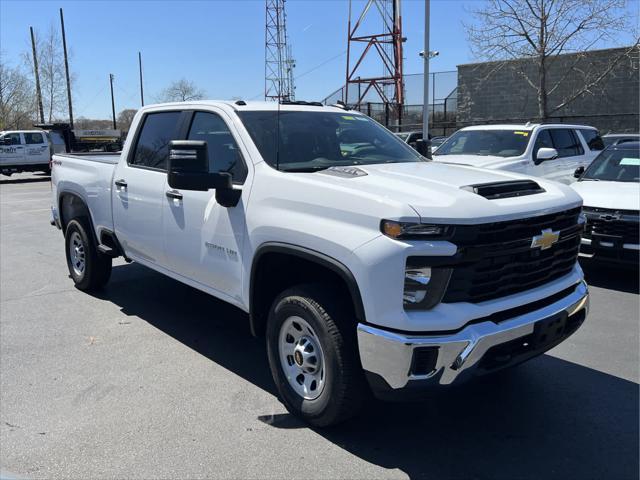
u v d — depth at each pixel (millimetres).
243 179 3977
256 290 3855
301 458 3266
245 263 3877
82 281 6508
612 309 5949
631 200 6535
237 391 4117
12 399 4004
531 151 9953
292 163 3965
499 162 9414
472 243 2971
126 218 5352
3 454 3324
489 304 3080
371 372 3055
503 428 3590
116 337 5184
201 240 4316
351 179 3475
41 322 5594
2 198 17641
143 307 6051
